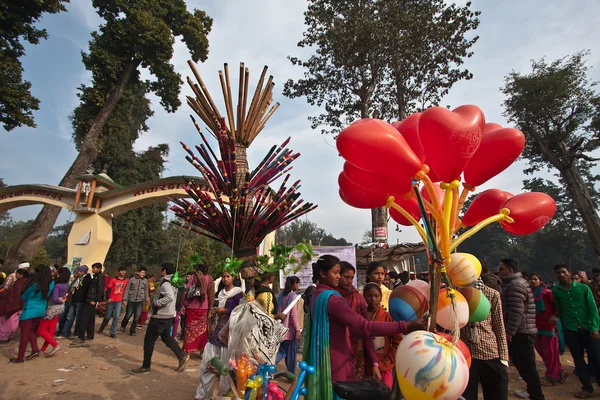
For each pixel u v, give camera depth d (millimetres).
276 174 4383
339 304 2340
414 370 1839
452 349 1889
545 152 20828
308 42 15398
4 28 14555
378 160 2123
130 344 7613
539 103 20047
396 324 2156
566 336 5176
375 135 2082
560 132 20516
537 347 5727
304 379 2355
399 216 2955
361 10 14414
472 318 2418
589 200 19828
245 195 3986
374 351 2955
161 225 26125
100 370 5543
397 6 14336
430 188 2217
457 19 14195
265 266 3551
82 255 12328
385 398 1948
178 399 4438
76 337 8023
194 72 4273
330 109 16656
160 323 5555
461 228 3010
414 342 1899
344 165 2592
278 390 2447
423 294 2342
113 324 8297
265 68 4555
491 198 2795
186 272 5523
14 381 4871
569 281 5211
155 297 5742
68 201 13062
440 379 1786
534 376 4168
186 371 5660
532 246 56781
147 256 25250
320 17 14977
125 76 17844
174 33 20094
